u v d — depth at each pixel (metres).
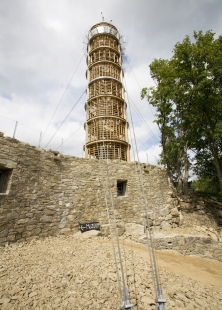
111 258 6.60
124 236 10.54
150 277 5.55
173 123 16.67
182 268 7.85
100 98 22.27
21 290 4.23
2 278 4.57
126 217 11.46
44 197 8.79
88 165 11.26
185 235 11.00
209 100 14.00
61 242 7.91
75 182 10.35
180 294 4.88
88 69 25.00
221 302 5.04
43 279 4.74
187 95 14.27
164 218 12.79
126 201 11.85
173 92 14.64
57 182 9.60
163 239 10.41
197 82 14.34
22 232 7.50
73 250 6.98
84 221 9.96
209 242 10.93
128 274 5.45
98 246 7.77
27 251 6.50
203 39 14.57
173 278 5.97
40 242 7.67
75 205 9.92
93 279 4.96
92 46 26.56
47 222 8.59
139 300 4.29
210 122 14.84
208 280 7.05
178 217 13.29
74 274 5.13
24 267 5.27
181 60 15.27
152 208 12.68
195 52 14.10
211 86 13.76
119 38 27.27
